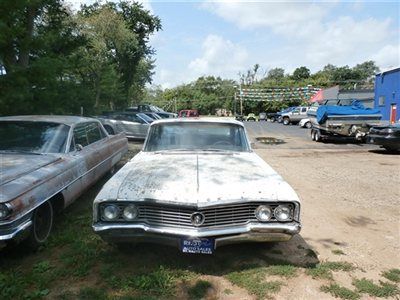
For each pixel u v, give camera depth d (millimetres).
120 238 3705
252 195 3711
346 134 17656
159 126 5676
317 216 5902
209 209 3600
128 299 3312
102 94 30812
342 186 8148
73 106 14719
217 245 3631
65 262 3990
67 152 5430
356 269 4043
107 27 31781
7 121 5793
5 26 10102
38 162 4672
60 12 15266
